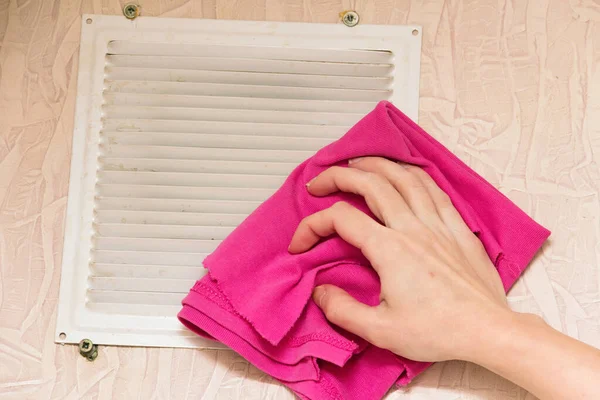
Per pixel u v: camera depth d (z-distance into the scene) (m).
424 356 0.60
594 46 0.76
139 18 0.76
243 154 0.72
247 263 0.64
